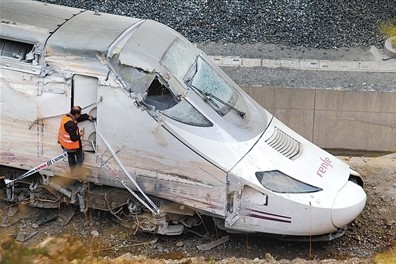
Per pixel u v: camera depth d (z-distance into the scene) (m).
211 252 35.88
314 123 50.28
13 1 39.81
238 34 58.84
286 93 49.78
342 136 50.44
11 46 36.25
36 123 35.59
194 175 34.31
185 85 35.66
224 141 34.72
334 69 54.22
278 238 36.50
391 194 41.44
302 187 34.59
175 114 34.47
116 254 35.31
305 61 55.34
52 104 35.19
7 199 37.78
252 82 51.97
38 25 37.00
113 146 34.88
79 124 35.25
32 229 36.78
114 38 36.22
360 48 57.56
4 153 36.47
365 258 35.56
